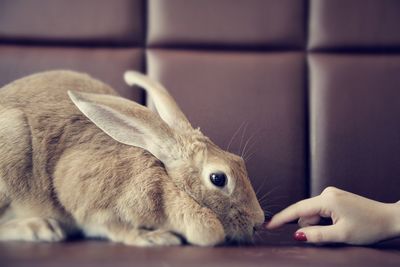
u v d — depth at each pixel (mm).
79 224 753
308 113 1039
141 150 760
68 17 1043
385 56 1052
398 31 1049
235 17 1055
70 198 742
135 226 730
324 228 734
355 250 703
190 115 1020
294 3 1053
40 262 621
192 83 1033
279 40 1054
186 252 671
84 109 730
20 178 746
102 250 674
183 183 741
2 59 1020
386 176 1007
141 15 1057
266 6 1057
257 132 1019
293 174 1014
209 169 733
